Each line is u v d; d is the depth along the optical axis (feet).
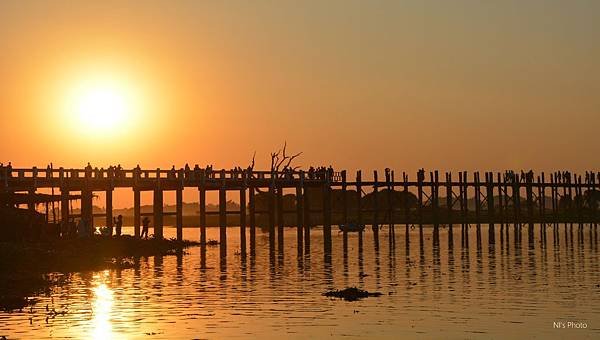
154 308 144.97
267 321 133.69
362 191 319.27
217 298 155.84
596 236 369.91
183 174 265.54
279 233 288.92
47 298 155.33
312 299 154.30
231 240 352.69
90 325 130.72
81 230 243.81
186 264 218.18
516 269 206.18
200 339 121.70
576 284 174.60
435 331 126.31
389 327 129.08
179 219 268.41
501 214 344.69
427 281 180.75
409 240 345.10
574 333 124.98
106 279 182.80
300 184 290.76
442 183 344.90
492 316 137.39
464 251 271.69
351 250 279.49
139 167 258.16
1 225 224.53
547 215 494.59
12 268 193.06
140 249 246.68
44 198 244.83
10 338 122.31
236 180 275.80
